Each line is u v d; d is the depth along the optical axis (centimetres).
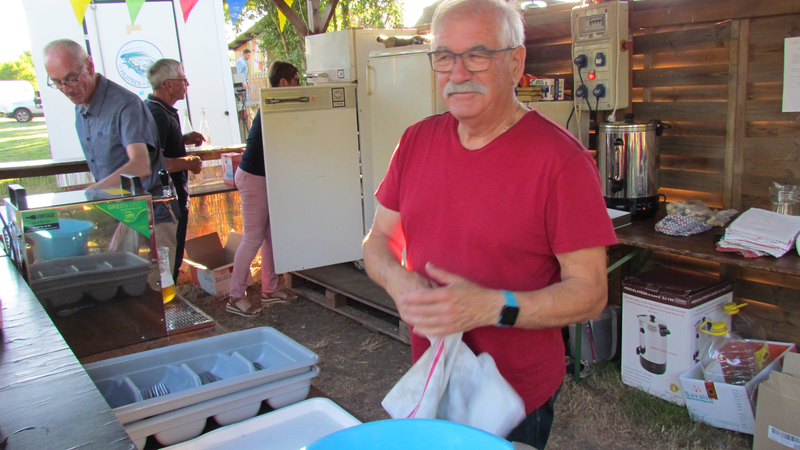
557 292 105
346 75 384
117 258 171
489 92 111
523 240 114
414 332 137
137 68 599
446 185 121
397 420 81
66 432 89
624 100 301
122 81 596
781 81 258
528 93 313
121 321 173
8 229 191
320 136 377
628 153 286
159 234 305
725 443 234
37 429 90
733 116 276
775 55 258
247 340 146
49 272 163
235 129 654
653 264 325
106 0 573
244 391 119
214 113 639
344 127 383
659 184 311
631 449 239
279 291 430
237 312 405
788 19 251
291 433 106
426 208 125
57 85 271
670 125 292
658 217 298
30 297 154
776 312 277
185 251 471
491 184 115
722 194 290
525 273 118
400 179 137
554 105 314
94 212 165
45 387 104
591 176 110
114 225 169
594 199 110
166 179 307
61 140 575
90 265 167
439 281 107
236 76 1181
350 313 385
